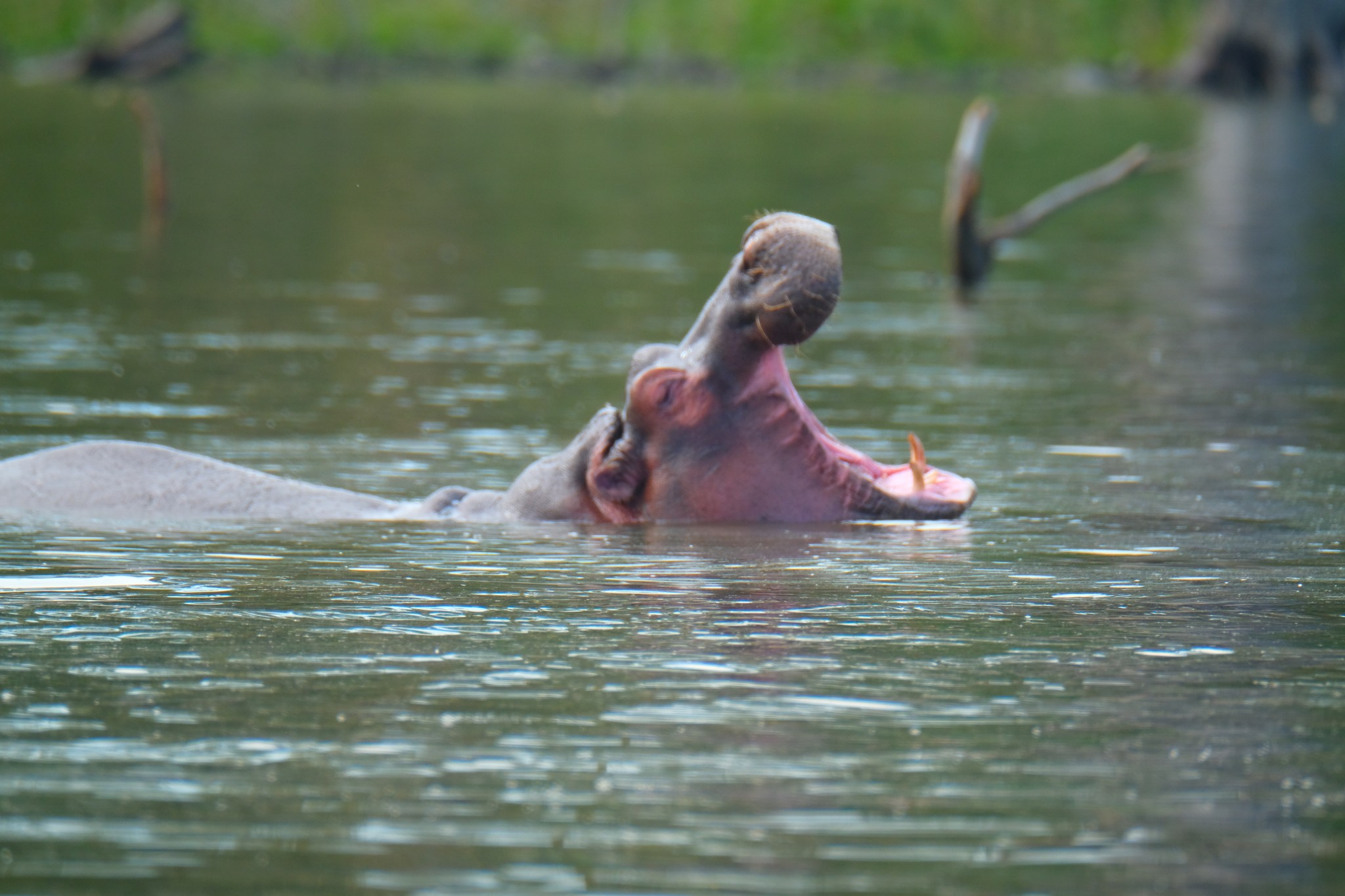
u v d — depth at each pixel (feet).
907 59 652.07
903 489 82.58
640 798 43.88
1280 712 50.85
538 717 50.08
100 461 86.63
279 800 43.78
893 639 59.06
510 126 434.30
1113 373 139.95
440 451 102.68
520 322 165.99
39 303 171.12
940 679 54.03
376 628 60.23
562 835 41.70
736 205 284.41
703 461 79.56
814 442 80.18
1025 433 111.55
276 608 63.21
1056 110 515.09
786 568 70.54
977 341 159.84
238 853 40.65
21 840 41.32
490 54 640.99
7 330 152.15
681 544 75.56
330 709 50.72
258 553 73.41
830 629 60.39
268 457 99.55
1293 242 250.98
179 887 38.93
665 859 40.42
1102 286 206.08
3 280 188.24
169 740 48.03
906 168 352.28
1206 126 464.24
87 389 122.93
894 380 135.85
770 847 41.11
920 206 288.71
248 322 162.61
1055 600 65.21
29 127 393.70
